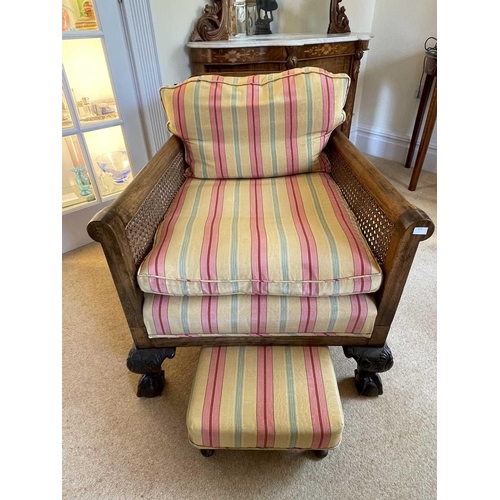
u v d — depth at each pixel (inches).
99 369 46.9
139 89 70.2
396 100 98.9
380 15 93.2
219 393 33.0
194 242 35.5
